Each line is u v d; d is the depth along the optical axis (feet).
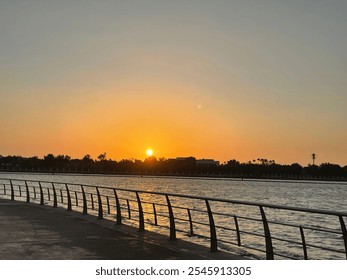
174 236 46.68
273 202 400.88
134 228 56.75
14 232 52.39
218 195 489.26
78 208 172.86
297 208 29.09
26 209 85.56
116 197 61.72
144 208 223.92
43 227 57.57
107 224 61.26
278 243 109.50
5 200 111.65
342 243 120.16
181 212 201.46
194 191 575.79
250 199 436.76
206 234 113.60
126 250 40.60
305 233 139.23
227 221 165.07
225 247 83.66
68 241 45.75
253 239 111.45
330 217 223.51
